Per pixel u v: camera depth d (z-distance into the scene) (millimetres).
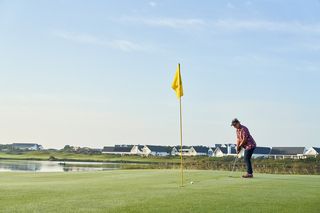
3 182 18531
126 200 11539
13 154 171500
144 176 20938
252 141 19797
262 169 41938
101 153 185250
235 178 19359
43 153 180000
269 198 12445
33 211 9852
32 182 18266
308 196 13078
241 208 10766
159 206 10680
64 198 11859
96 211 9938
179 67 17469
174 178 19391
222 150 171125
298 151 162000
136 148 199000
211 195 12781
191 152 187375
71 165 84438
